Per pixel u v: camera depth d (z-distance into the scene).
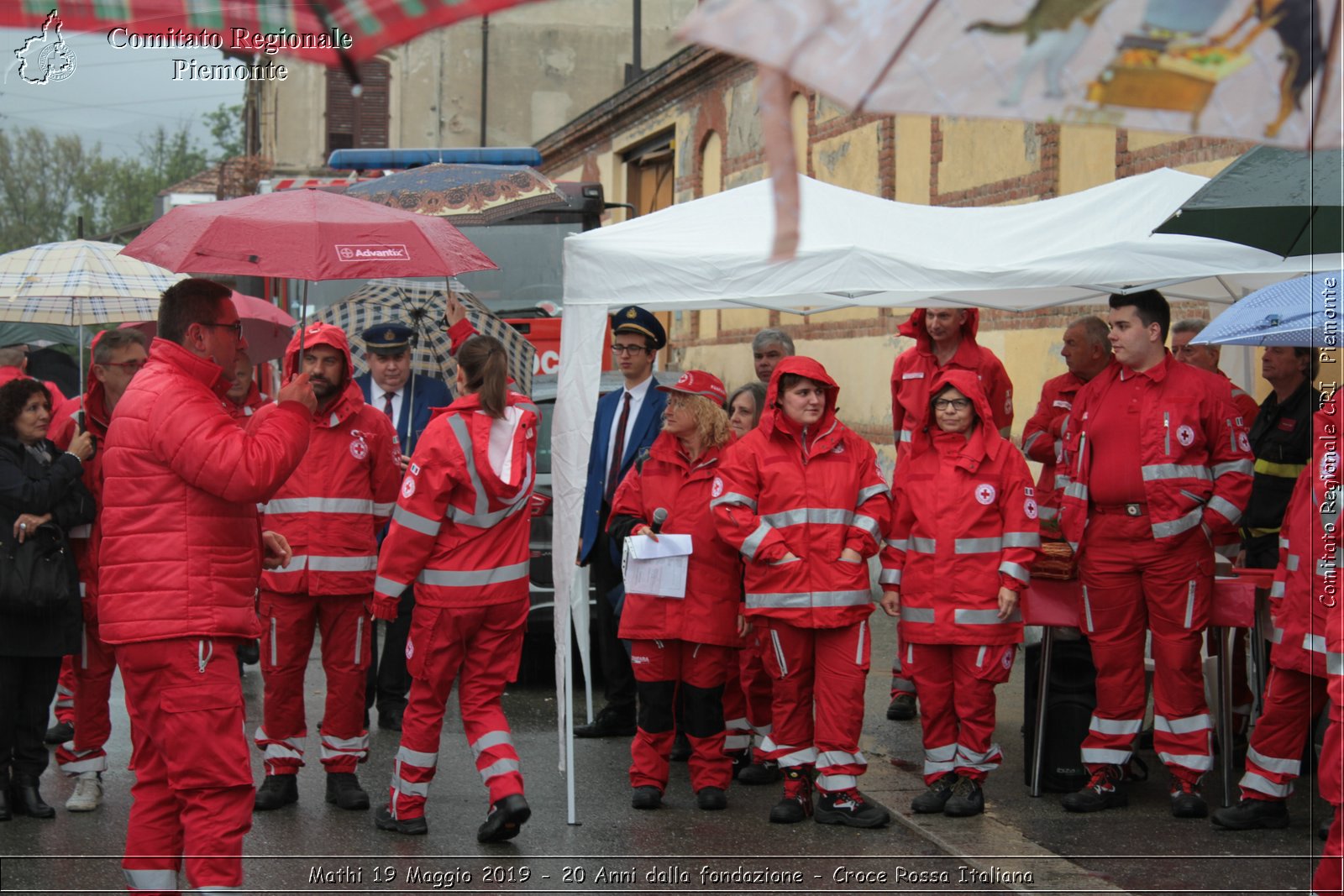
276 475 4.56
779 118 1.82
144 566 4.50
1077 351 7.87
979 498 6.25
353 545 6.39
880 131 13.38
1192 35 2.16
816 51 1.87
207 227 5.20
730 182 17.84
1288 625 5.76
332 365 6.31
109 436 4.62
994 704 6.34
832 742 6.20
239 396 7.58
